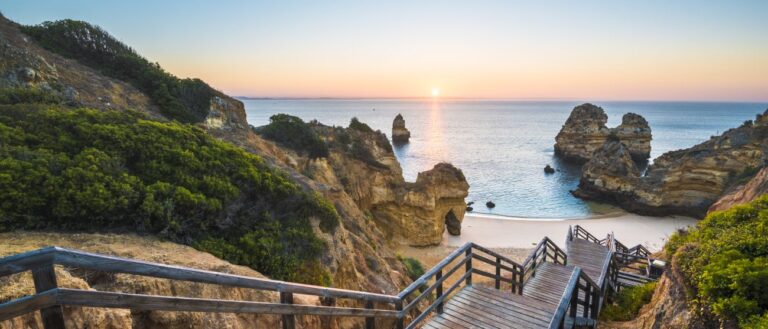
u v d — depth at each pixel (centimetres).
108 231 782
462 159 7531
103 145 950
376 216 3181
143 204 813
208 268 713
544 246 1291
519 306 738
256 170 1174
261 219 1044
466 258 796
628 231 3425
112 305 254
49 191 739
